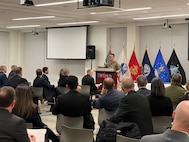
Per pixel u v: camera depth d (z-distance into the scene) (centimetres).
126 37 1368
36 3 879
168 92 523
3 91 259
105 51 1407
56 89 879
